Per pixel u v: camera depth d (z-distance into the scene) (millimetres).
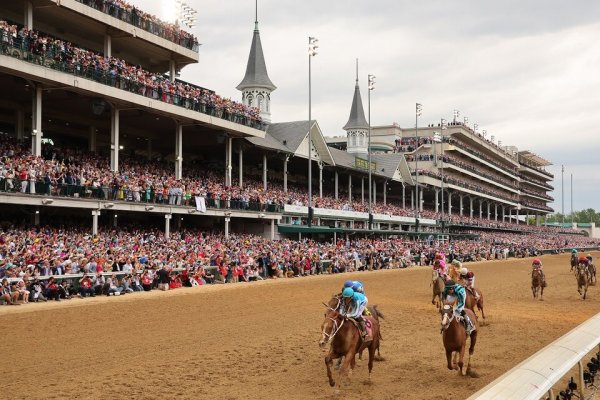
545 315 20984
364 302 10711
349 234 60281
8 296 20844
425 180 82625
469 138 109312
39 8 33938
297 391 10719
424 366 12750
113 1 36406
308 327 17531
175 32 42531
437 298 24031
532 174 161000
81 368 12164
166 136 47781
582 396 9891
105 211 36719
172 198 36594
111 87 33156
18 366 12258
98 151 41906
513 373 7914
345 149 96688
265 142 51281
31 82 30156
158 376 11586
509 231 116438
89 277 24219
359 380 11547
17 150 31484
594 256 79312
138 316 19219
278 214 47438
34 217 32156
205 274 30938
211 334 16188
